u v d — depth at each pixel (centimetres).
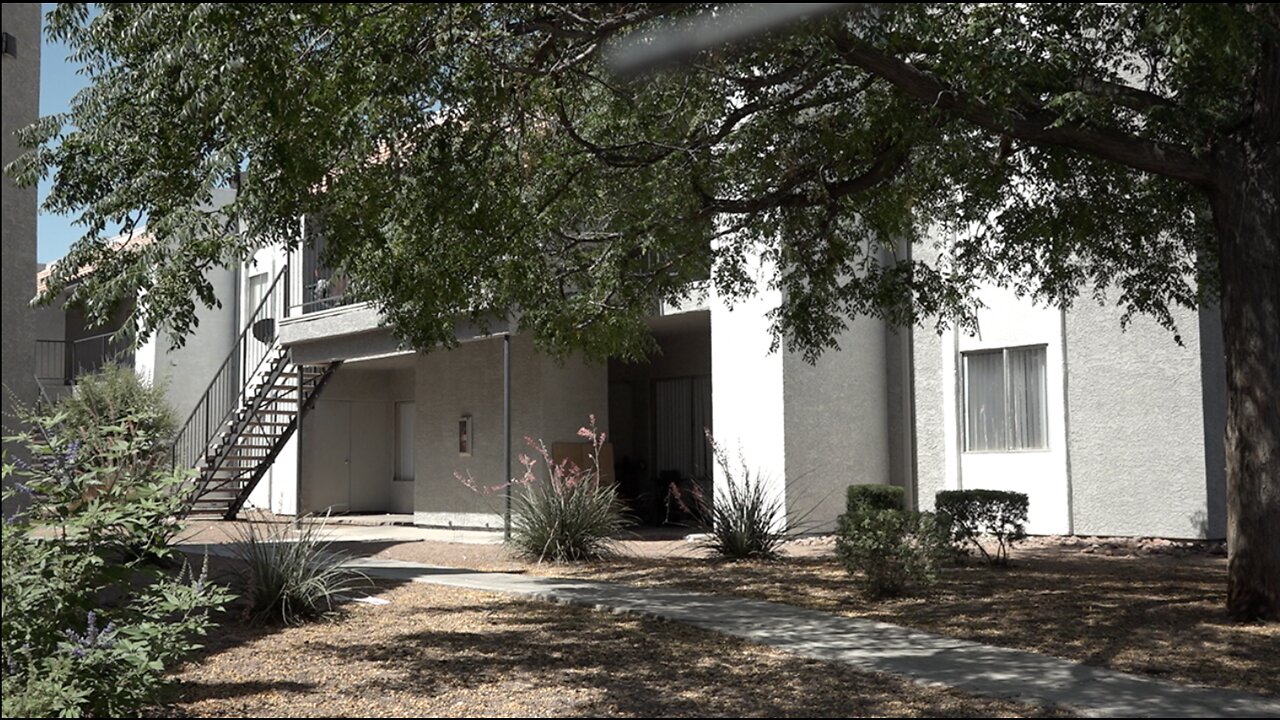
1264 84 959
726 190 1327
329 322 2172
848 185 1205
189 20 800
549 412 1978
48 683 600
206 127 898
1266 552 957
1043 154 1202
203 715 704
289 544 1117
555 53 1055
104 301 893
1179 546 1538
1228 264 980
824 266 1305
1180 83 1074
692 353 2195
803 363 1791
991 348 1775
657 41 985
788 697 741
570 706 720
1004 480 1752
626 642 934
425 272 1071
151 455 978
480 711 709
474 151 1050
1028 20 1068
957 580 1279
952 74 973
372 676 809
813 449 1789
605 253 1259
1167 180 1225
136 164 941
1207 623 966
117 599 817
